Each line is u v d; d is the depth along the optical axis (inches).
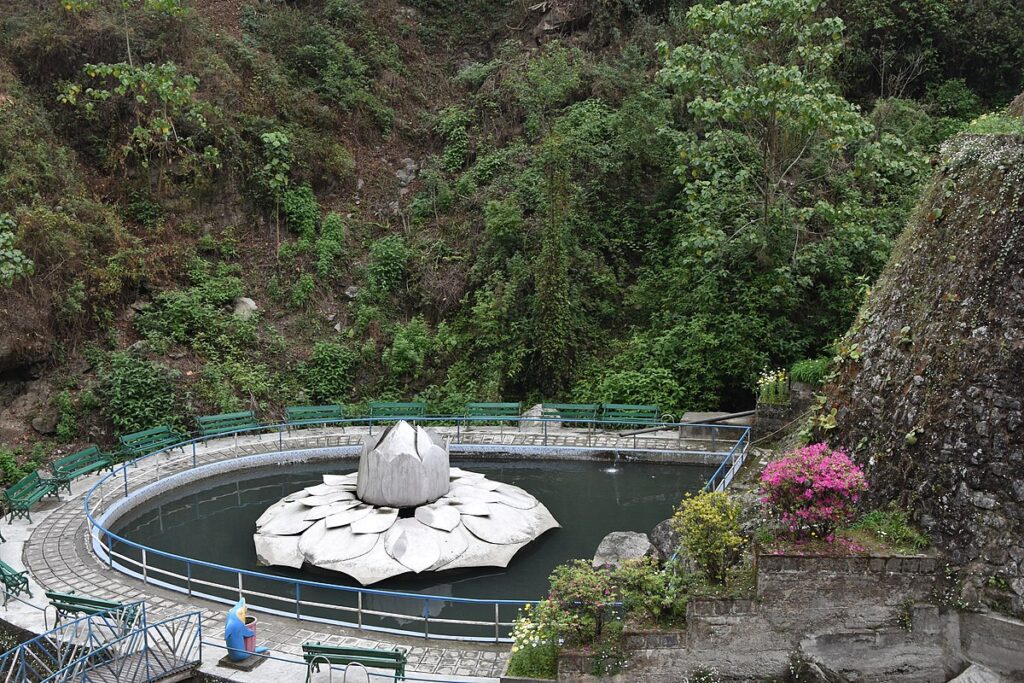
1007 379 337.7
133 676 342.6
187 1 946.7
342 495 522.6
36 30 826.8
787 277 677.3
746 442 633.0
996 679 307.6
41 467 634.2
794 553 325.7
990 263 358.3
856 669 326.6
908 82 880.3
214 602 428.1
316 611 431.8
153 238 809.5
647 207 837.8
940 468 347.9
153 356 723.4
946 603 325.4
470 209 874.8
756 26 675.4
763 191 714.8
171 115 847.1
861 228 668.1
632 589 349.1
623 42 963.3
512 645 379.9
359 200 919.7
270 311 810.8
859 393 409.7
